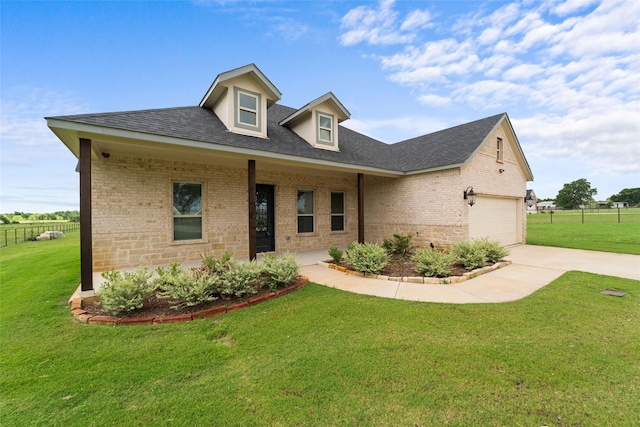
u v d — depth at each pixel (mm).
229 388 2420
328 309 4293
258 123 8266
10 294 5332
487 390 2316
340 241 11555
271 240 9852
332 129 9922
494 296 4914
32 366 2807
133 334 3510
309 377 2549
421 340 3236
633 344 3049
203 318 4020
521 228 12109
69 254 10477
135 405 2232
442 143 10891
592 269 6766
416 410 2105
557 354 2859
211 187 8406
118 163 7062
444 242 9266
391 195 11055
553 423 1949
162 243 7637
